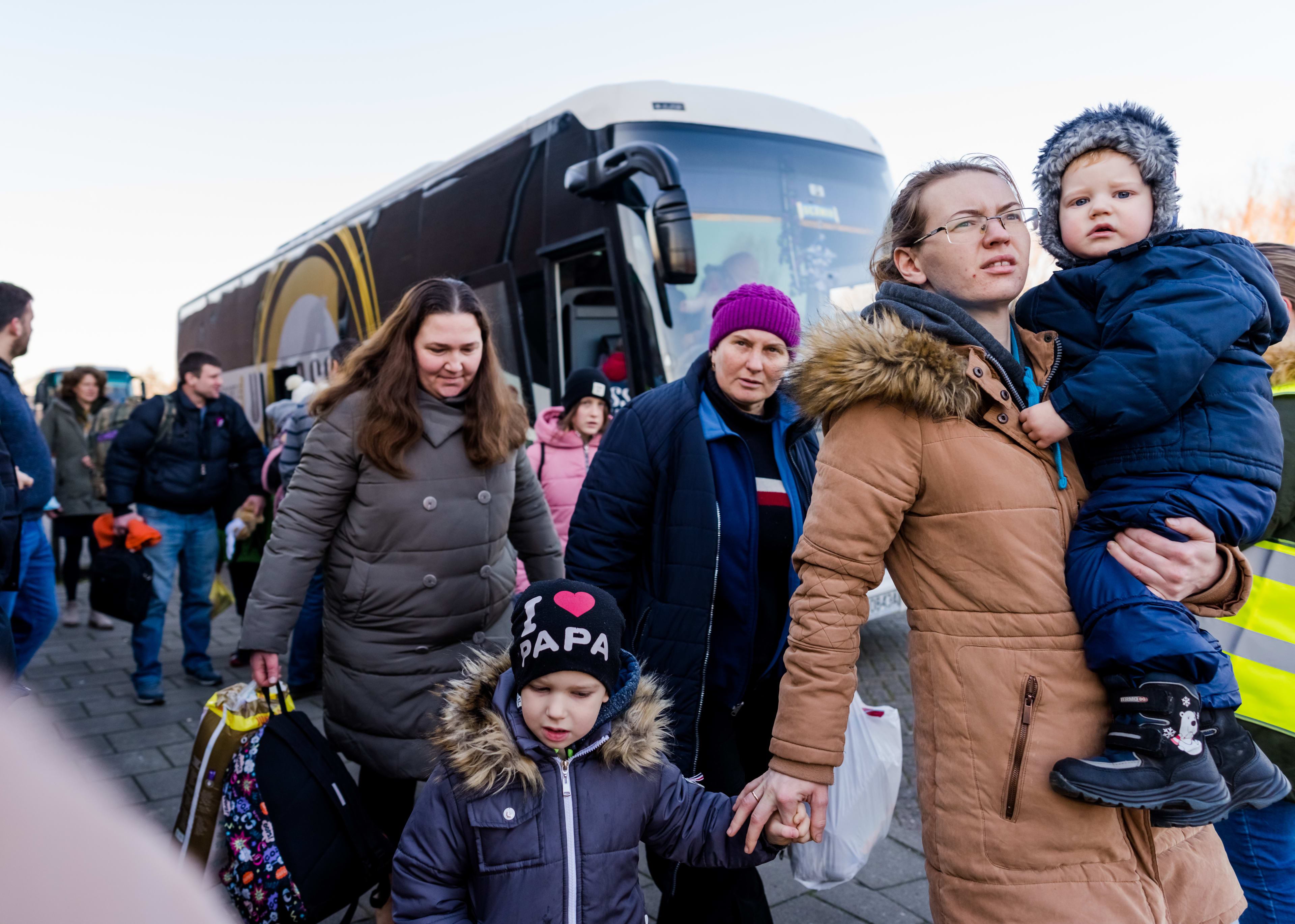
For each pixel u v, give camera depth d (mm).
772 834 1685
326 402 2707
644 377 5941
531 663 1713
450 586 2688
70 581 7668
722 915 2291
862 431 1669
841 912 3078
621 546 2484
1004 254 1702
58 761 271
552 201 6812
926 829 1636
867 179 6883
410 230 8930
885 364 1596
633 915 1786
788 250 6418
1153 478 1555
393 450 2590
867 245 6719
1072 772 1465
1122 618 1493
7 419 4020
